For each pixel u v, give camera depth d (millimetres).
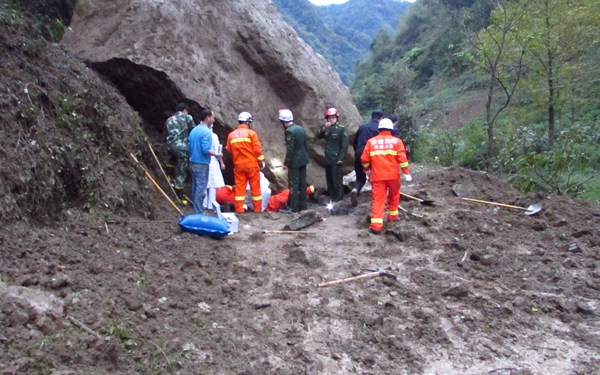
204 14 10945
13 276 4469
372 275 5844
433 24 52812
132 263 5512
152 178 8711
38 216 5805
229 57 11062
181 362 3887
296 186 9695
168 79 9922
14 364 3285
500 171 14523
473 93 35625
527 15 14398
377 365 4199
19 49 7184
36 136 6285
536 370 4258
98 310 4285
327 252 6887
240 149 9195
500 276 6105
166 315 4586
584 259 6680
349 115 12570
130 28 9984
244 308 4984
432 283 5758
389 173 7820
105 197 6934
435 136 20328
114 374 3580
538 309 5285
